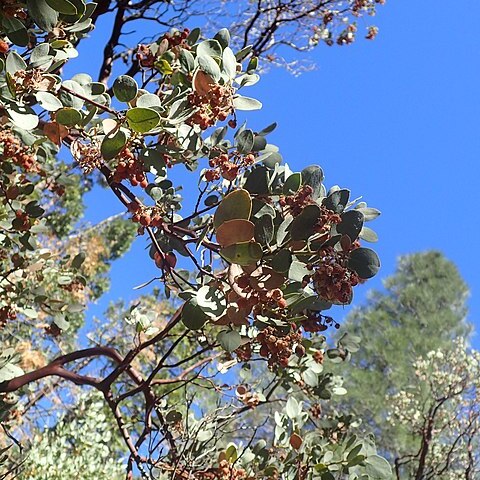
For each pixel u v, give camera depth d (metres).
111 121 0.85
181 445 1.24
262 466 1.30
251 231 0.79
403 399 3.26
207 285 0.86
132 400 2.64
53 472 1.99
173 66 1.05
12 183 1.18
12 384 1.26
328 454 1.31
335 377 1.56
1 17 0.82
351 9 2.30
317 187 0.90
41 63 0.83
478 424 2.84
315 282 0.84
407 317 7.44
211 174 0.91
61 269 1.49
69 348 3.15
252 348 1.07
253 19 2.24
